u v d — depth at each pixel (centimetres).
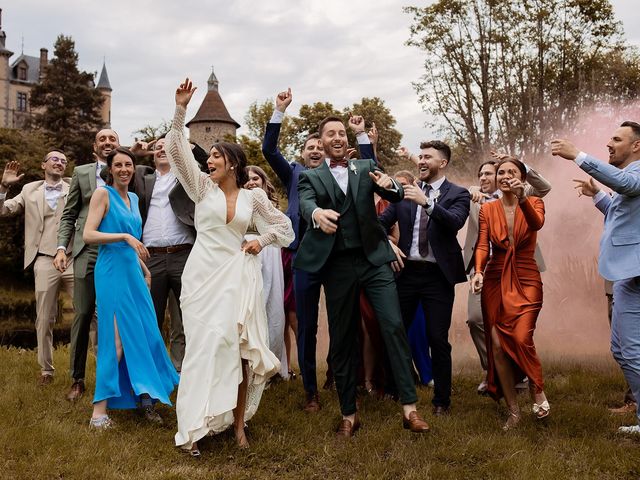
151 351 476
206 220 432
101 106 6203
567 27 2177
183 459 399
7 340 1667
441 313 498
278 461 405
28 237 590
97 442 413
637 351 429
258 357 419
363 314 550
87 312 525
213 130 6316
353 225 441
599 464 381
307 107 3944
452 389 590
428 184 520
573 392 563
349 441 428
